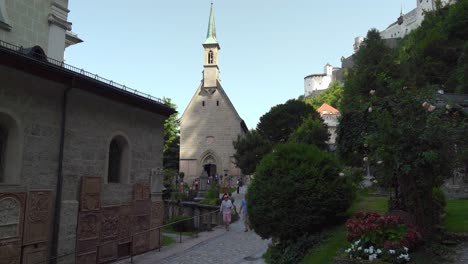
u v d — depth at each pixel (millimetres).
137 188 14609
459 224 10750
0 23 13359
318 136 42531
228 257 12805
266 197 10242
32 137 10664
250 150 47188
